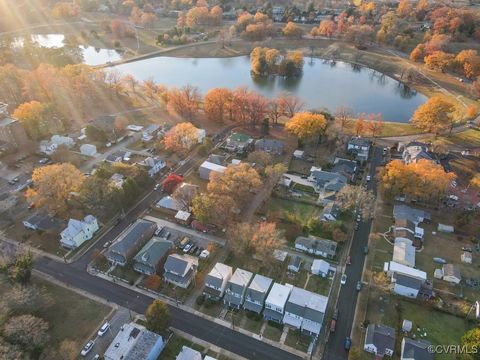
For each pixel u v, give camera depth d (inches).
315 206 5418.3
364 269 4421.8
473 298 4062.5
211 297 4060.0
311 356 3531.0
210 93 7672.2
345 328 3767.2
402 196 5531.5
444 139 7155.5
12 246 4763.8
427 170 5211.6
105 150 6889.8
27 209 5413.4
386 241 4803.2
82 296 4128.9
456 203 5413.4
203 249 4690.0
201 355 3533.5
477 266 4441.4
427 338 3644.2
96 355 3528.5
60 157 6328.7
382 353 3484.3
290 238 4817.9
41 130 7130.9
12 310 3636.8
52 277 4350.4
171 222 5152.6
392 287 4170.8
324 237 4827.8
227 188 5113.2
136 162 6456.7
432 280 4266.7
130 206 5447.8
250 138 6968.5
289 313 3762.3
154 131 7381.9
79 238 4763.8
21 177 5999.0
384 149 6870.1
